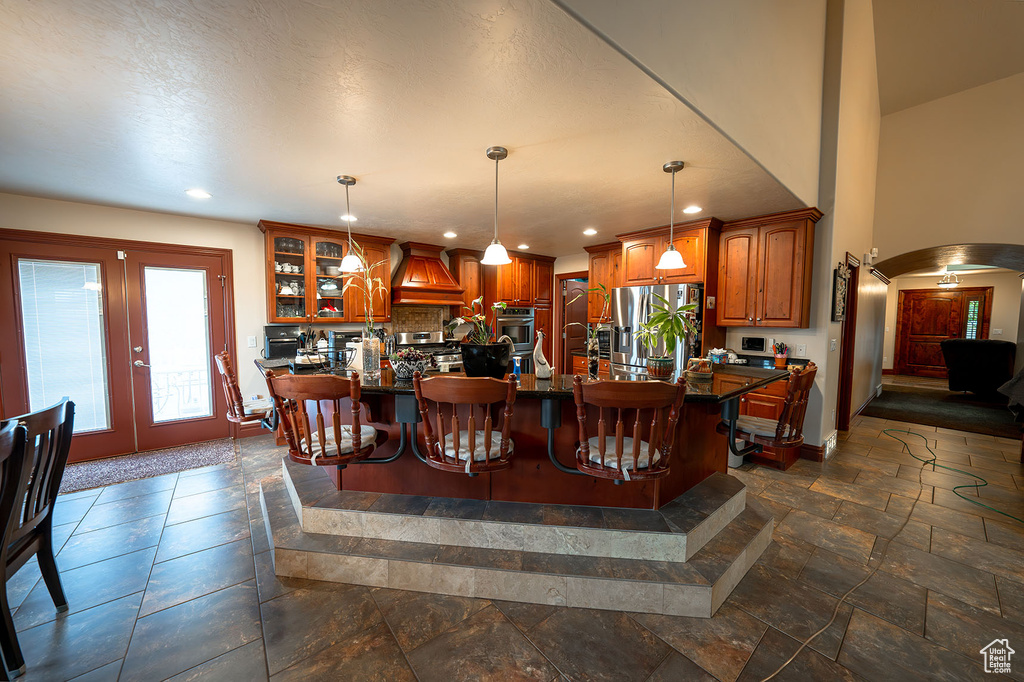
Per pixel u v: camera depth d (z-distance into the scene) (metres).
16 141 2.11
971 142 4.45
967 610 1.81
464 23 1.27
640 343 4.14
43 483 1.66
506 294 5.76
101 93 1.66
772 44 2.51
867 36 4.15
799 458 3.71
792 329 3.74
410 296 4.70
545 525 1.97
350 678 1.46
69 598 1.86
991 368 6.18
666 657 1.55
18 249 3.07
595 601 1.82
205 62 1.46
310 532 2.17
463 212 3.55
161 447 3.75
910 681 1.45
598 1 1.31
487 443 1.86
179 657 1.55
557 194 3.02
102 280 3.40
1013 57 4.05
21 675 1.46
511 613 1.79
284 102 1.74
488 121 1.91
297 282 4.09
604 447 1.78
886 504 2.82
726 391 2.08
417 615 1.78
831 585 1.97
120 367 3.53
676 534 1.89
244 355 4.05
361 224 3.99
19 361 3.12
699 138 2.07
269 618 1.75
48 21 1.23
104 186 2.85
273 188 2.89
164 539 2.35
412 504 2.19
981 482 3.18
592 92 1.67
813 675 1.47
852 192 4.02
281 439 3.89
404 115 1.85
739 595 1.90
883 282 6.61
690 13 1.74
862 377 5.48
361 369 2.65
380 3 1.19
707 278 3.79
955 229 4.56
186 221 3.72
